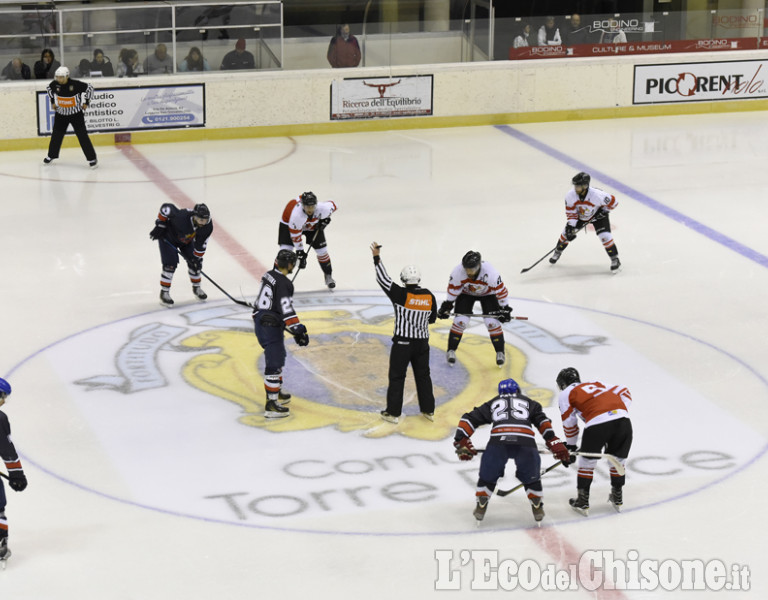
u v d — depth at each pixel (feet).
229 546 24.84
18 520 25.82
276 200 54.29
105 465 28.58
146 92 65.00
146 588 23.15
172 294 41.57
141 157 62.64
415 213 52.54
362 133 69.41
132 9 63.62
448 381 34.22
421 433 30.78
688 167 61.21
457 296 34.81
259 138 67.67
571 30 71.82
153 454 29.25
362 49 68.85
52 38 62.80
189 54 65.62
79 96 58.65
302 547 24.84
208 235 39.37
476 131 70.03
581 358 35.91
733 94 75.15
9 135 63.16
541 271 44.62
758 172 60.08
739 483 27.96
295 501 26.94
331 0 68.03
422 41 69.82
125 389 33.17
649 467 28.81
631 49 72.84
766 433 30.76
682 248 47.65
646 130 70.28
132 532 25.39
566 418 26.30
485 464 25.22
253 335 37.63
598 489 27.68
